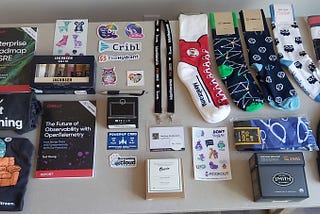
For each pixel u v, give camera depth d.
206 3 1.27
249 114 0.98
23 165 0.90
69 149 0.93
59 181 0.90
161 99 1.00
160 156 0.93
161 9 1.29
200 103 0.97
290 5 1.14
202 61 1.03
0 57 1.04
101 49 1.07
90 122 0.96
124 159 0.92
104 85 1.02
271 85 1.00
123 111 0.96
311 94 1.00
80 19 1.20
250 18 1.11
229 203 0.88
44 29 1.09
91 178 0.90
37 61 0.99
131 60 1.05
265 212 1.30
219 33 1.09
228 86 1.00
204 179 0.90
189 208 0.87
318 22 1.12
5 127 0.92
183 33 1.08
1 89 0.99
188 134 0.95
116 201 0.88
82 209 0.87
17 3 1.24
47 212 0.86
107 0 1.24
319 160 0.92
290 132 0.95
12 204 0.86
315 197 0.88
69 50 1.06
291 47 1.07
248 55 1.06
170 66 1.04
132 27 1.10
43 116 0.97
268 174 0.84
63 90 0.99
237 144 0.93
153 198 0.87
